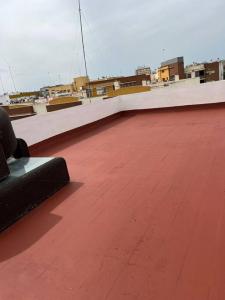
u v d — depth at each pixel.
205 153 2.77
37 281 1.30
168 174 2.37
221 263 1.23
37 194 2.07
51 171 2.21
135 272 1.26
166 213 1.73
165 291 1.13
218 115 4.62
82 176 2.60
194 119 4.59
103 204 1.98
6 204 1.80
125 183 2.31
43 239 1.64
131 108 6.20
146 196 2.01
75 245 1.54
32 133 3.87
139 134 4.09
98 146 3.70
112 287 1.20
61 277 1.31
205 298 1.07
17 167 2.14
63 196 2.19
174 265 1.27
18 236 1.71
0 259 1.50
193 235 1.47
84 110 4.94
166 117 5.20
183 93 5.55
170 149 3.09
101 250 1.46
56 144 4.18
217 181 2.09
